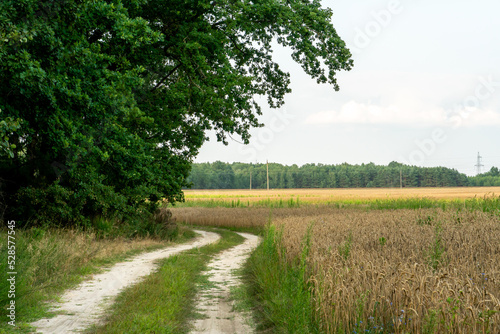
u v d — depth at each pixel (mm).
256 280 11070
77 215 18547
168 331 6973
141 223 23609
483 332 5281
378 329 6090
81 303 8727
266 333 7227
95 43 17234
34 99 13875
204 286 11055
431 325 5414
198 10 22078
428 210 25625
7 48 12672
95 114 15344
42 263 10516
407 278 6586
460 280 6809
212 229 35000
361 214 26750
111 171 20562
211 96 21828
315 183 185500
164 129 22578
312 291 7742
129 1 18281
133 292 9391
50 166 18141
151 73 23062
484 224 15711
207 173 182375
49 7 14383
